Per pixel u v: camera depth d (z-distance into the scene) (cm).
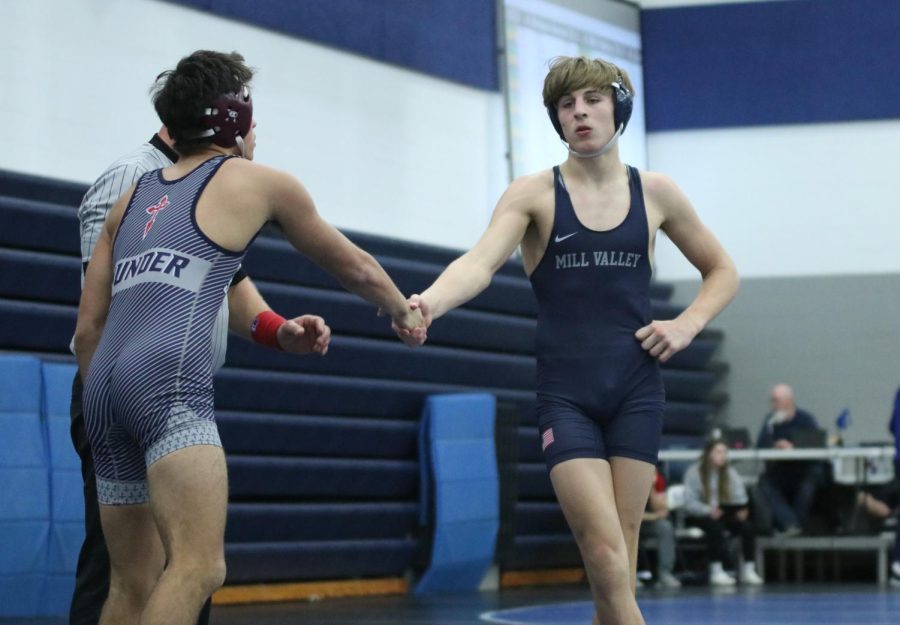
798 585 1905
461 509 1723
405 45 1995
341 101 1892
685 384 2273
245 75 558
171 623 461
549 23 2262
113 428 503
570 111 646
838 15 2409
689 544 1986
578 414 628
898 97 2383
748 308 2403
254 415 1555
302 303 1655
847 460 2105
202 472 476
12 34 1479
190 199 513
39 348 1382
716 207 2431
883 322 2352
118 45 1594
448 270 629
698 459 1959
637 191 654
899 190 2373
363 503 1670
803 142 2409
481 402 1788
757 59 2430
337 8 1889
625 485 625
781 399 2062
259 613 1345
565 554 1984
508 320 1972
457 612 1359
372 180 1931
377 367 1741
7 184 1408
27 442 1249
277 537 1558
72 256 1444
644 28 2472
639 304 643
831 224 2391
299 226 530
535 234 655
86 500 625
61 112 1524
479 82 2125
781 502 1973
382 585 1698
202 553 471
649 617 1263
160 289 498
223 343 601
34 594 1238
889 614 1303
